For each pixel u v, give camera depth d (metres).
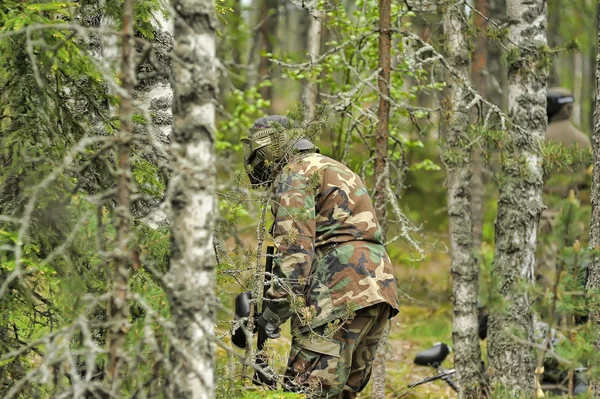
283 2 22.30
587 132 24.66
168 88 7.01
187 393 3.72
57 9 4.99
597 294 5.21
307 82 12.37
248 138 6.27
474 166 13.79
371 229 6.09
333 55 11.09
